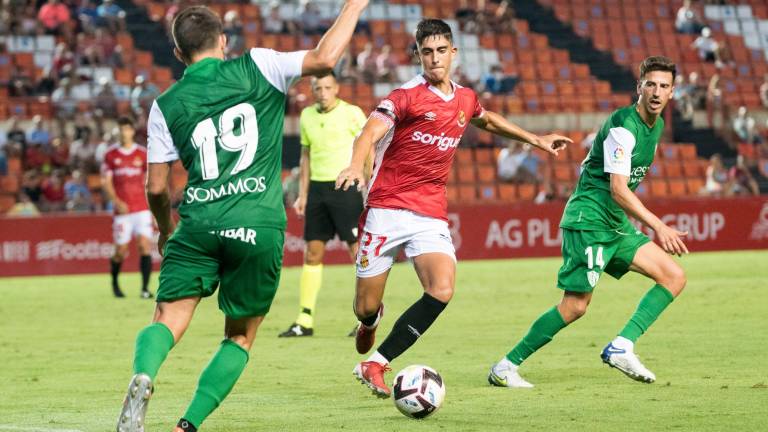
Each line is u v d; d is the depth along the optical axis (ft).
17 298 136.36
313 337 90.58
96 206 191.11
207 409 44.47
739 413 51.90
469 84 236.22
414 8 258.16
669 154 235.20
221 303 45.57
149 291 141.90
